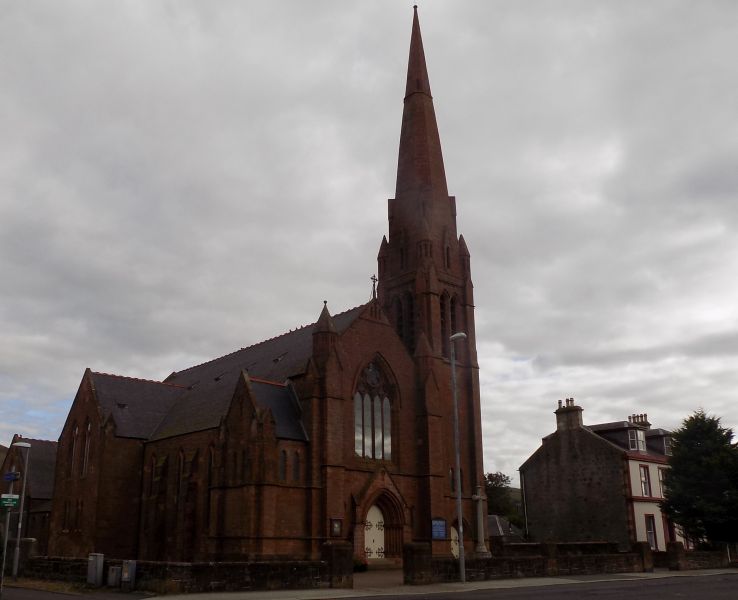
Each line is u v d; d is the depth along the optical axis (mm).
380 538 55875
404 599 30500
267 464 49625
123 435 66812
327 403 53094
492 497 121062
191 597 31156
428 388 60781
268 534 48562
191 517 57531
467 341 67750
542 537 75375
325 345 54688
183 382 81500
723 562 58594
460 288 69125
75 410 72000
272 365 63312
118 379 72750
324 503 51406
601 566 48844
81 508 66562
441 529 57875
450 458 62938
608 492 71062
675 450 66062
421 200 69062
